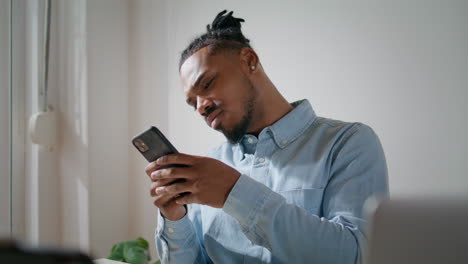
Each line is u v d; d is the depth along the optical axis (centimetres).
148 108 153
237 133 79
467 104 93
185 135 143
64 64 148
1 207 135
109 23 151
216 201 63
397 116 102
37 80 141
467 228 20
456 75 94
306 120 82
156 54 150
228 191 63
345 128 77
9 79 136
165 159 65
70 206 148
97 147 147
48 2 136
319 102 115
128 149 158
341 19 111
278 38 122
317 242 61
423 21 99
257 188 63
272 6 124
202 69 77
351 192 69
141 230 155
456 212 20
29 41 141
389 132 103
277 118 82
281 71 122
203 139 138
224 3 133
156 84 150
